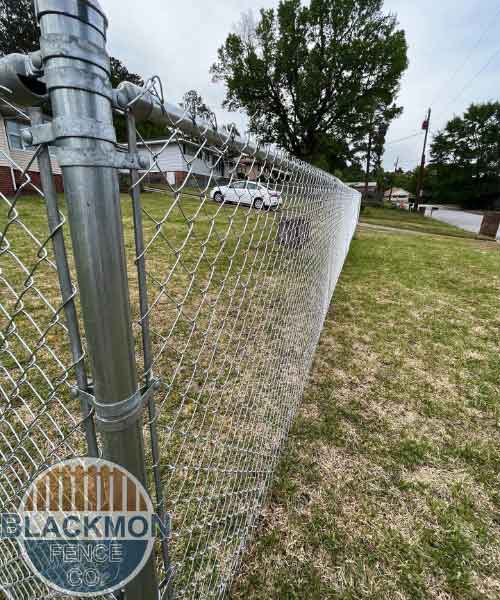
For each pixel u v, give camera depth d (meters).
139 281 0.55
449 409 2.00
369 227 12.51
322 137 15.18
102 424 0.49
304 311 1.80
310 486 1.45
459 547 1.22
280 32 14.12
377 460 1.61
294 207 1.29
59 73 0.37
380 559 1.18
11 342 2.24
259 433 1.58
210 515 1.22
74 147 0.38
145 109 0.47
